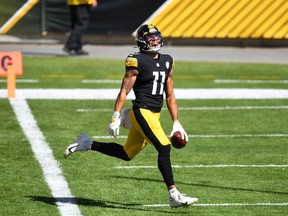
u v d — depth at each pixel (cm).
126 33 7762
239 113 4975
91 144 2911
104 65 6762
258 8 7750
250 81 6150
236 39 7975
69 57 7144
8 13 7694
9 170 3444
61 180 3294
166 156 2744
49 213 2811
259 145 4072
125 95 2792
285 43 8000
